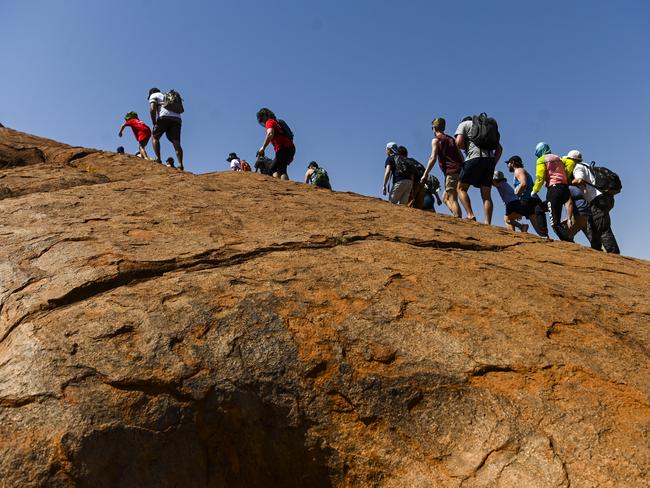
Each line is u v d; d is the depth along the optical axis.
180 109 9.77
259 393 2.88
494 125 7.16
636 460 2.46
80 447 2.53
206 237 4.17
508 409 2.75
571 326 3.33
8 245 3.97
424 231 4.98
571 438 2.59
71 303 3.31
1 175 5.99
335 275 3.66
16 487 2.41
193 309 3.17
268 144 8.36
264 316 3.18
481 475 2.56
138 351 2.91
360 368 2.98
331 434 2.84
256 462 2.85
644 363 3.04
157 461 2.65
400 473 2.69
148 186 5.57
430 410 2.83
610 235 7.37
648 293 4.21
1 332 3.21
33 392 2.67
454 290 3.63
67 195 5.08
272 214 4.94
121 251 3.79
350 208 5.57
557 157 7.43
